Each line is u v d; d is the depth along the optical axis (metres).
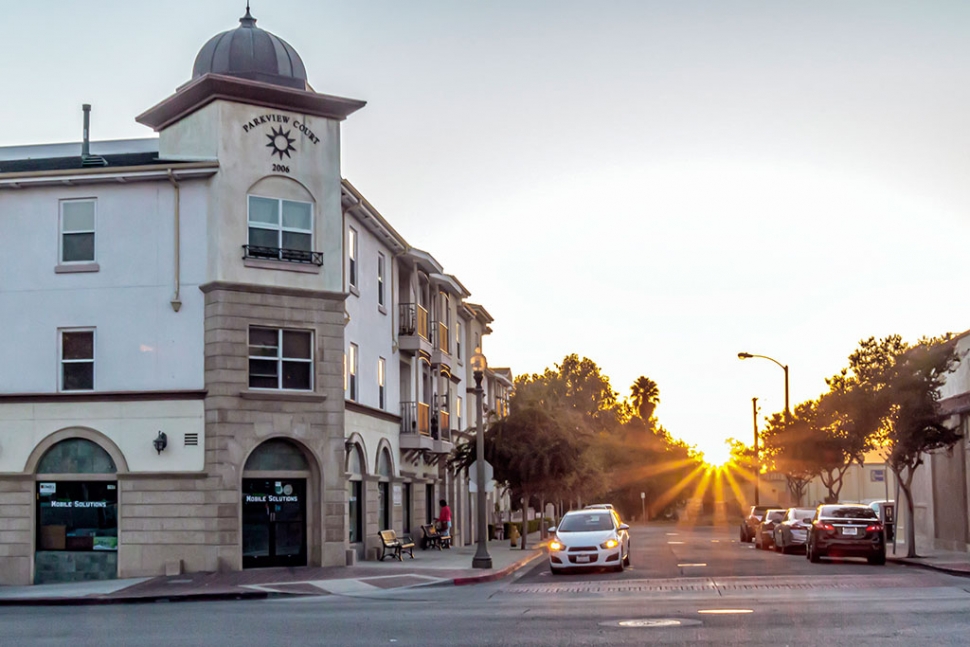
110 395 27.55
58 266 28.16
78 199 28.38
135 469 27.30
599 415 113.81
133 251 28.02
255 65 29.09
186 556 26.88
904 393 31.67
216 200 27.75
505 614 16.50
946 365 31.89
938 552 34.66
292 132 28.92
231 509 26.94
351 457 32.12
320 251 28.92
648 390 129.62
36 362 28.00
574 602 18.52
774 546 38.56
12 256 28.38
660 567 28.91
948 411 35.53
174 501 27.06
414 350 38.84
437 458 43.12
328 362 28.72
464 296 48.88
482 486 28.70
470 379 53.59
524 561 33.09
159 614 18.42
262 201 28.34
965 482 34.88
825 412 47.00
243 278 27.73
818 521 30.38
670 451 107.12
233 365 27.28
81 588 24.59
